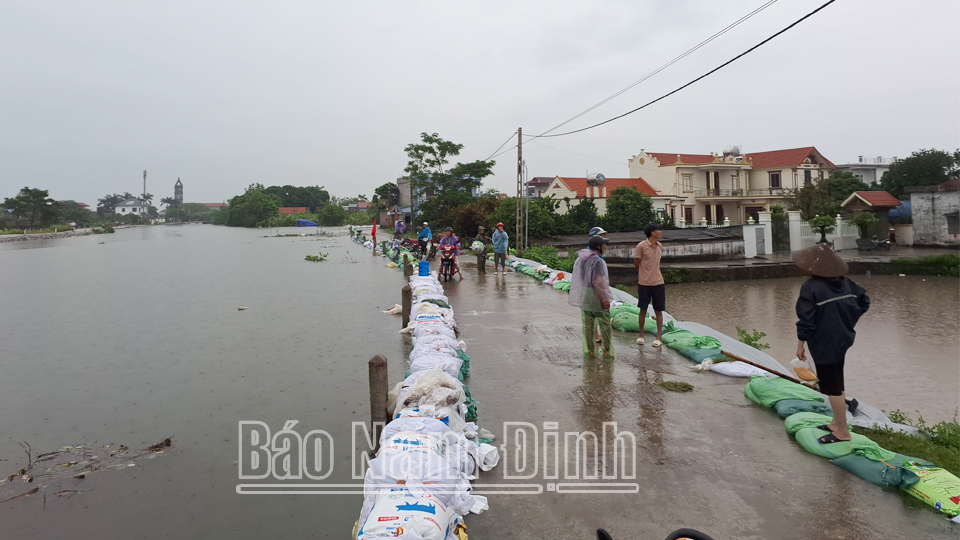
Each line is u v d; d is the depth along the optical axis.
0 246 37.09
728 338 7.44
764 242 29.38
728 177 41.91
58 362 7.56
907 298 18.28
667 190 41.53
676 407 5.17
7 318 10.92
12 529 3.52
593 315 6.77
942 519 3.26
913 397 8.70
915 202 31.30
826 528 3.21
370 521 2.76
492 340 7.95
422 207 35.53
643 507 3.49
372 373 4.55
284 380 6.56
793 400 4.93
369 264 21.38
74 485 4.10
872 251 29.91
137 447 4.77
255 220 82.25
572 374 6.25
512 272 16.70
